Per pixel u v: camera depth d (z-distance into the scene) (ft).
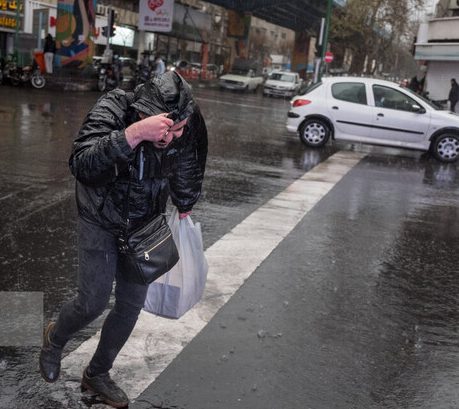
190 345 12.47
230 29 177.47
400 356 12.80
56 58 78.38
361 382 11.59
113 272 9.42
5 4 106.83
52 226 19.88
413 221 25.29
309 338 13.26
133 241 9.09
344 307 15.19
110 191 8.92
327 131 45.88
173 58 169.48
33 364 11.27
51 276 15.64
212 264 17.46
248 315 14.17
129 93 9.20
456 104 87.86
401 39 192.85
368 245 21.01
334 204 27.14
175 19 151.23
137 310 9.84
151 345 12.33
